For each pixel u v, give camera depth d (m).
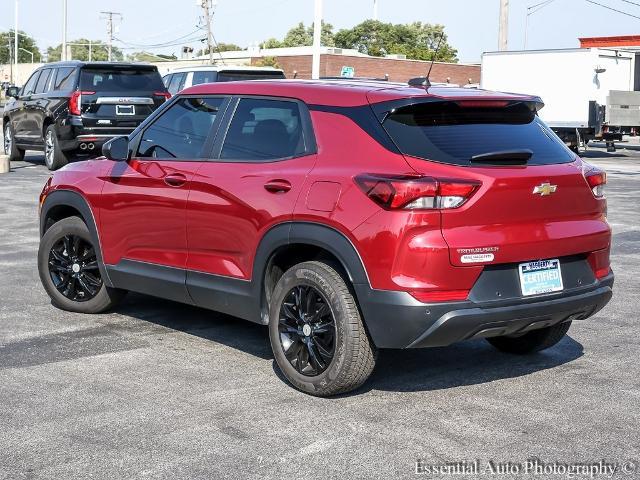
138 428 4.62
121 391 5.21
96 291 6.94
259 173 5.45
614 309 7.46
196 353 6.00
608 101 28.34
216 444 4.42
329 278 5.01
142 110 17.45
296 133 5.40
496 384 5.43
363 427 4.67
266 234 5.33
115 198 6.43
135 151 6.36
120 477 4.03
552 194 5.02
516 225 4.93
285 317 5.28
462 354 6.10
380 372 5.67
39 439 4.47
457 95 5.07
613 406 5.04
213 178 5.71
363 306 4.86
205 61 67.31
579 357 6.04
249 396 5.14
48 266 7.07
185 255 5.95
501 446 4.43
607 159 26.89
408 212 4.70
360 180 4.86
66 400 5.04
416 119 5.00
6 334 6.43
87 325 6.71
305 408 4.95
